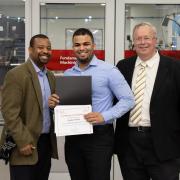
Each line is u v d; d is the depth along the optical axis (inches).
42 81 105.3
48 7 158.1
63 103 98.3
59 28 158.7
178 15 157.5
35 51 102.8
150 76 101.4
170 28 157.8
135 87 102.6
